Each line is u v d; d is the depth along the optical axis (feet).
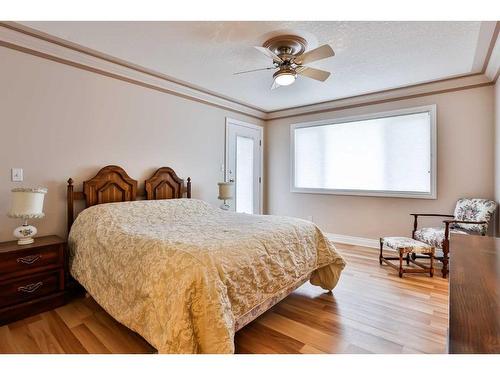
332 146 14.92
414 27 7.28
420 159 12.25
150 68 10.14
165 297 4.81
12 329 6.39
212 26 7.27
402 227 12.82
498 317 2.42
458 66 9.82
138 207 9.12
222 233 6.79
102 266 6.62
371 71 10.28
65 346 5.72
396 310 7.35
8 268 6.73
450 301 2.70
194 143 13.17
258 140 17.12
